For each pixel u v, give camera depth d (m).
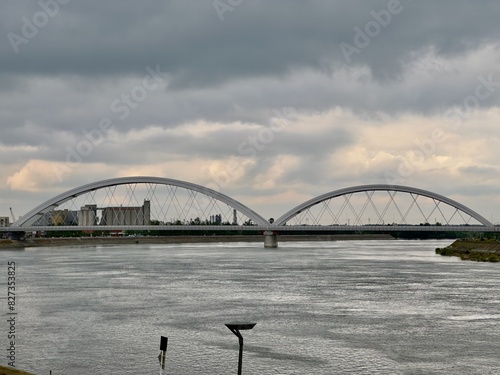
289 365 46.25
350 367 45.75
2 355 48.91
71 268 123.81
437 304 71.69
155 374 44.09
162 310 68.38
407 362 46.91
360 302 73.56
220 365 46.31
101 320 62.47
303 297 78.06
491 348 50.72
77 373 44.38
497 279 97.62
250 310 68.19
